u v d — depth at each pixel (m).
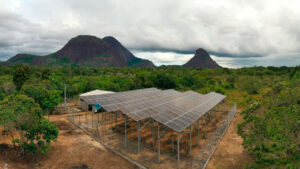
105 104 25.50
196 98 31.67
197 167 16.30
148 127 28.25
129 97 32.38
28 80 40.19
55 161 17.11
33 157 17.27
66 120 31.08
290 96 19.27
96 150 19.78
